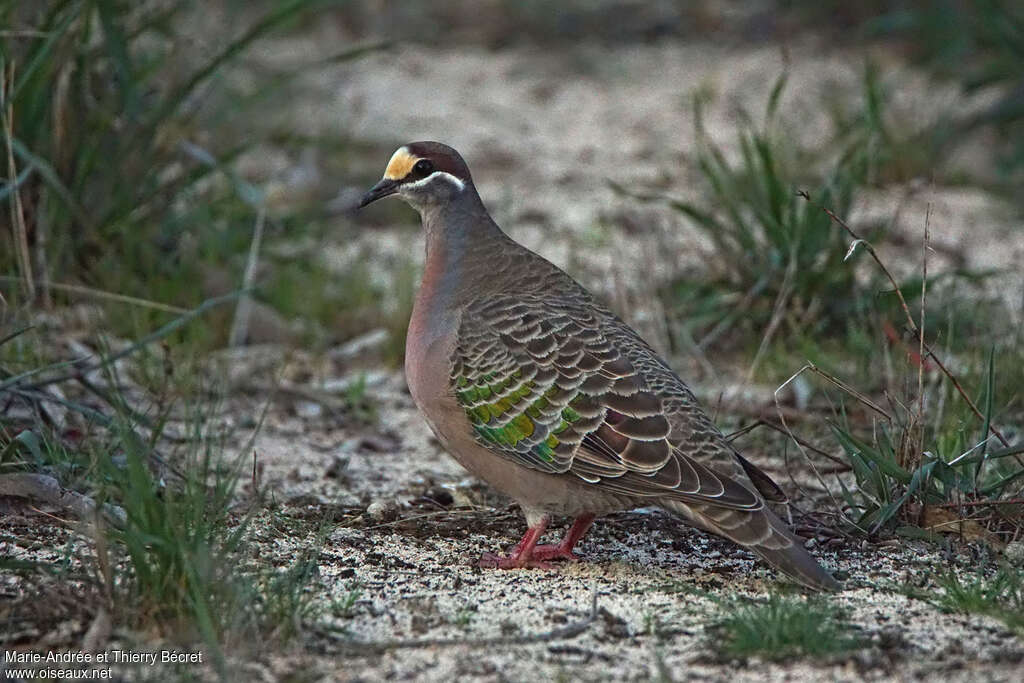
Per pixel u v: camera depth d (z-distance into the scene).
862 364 12.75
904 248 15.98
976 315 13.15
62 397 11.30
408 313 14.33
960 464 9.34
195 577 7.59
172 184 14.30
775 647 7.64
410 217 17.61
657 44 24.95
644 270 14.78
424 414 9.68
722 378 13.29
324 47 23.50
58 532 9.34
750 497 8.54
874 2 24.31
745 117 14.52
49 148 13.40
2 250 13.42
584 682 7.28
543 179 18.83
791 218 13.67
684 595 8.66
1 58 12.10
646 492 8.76
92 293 12.32
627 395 8.94
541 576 9.11
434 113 21.39
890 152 17.69
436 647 7.76
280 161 18.27
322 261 15.72
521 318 9.39
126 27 14.91
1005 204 17.77
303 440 12.04
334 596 8.52
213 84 14.40
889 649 7.69
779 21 25.06
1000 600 8.45
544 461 9.05
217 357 13.16
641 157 19.67
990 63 19.50
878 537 9.64
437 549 9.65
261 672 7.38
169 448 11.23
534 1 25.80
